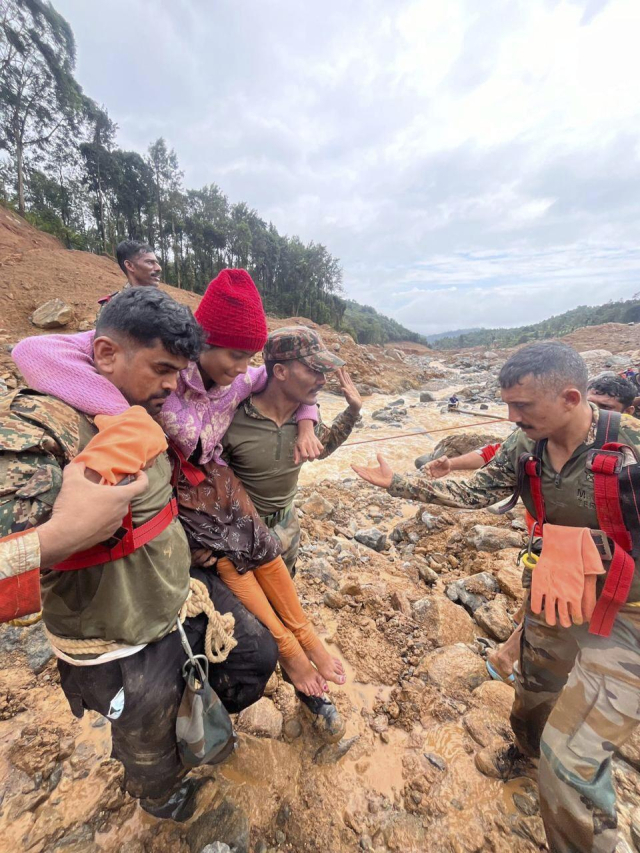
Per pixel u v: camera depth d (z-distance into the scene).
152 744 1.44
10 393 1.16
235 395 1.82
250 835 1.87
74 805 1.95
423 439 9.73
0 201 22.66
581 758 1.48
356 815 1.97
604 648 1.56
